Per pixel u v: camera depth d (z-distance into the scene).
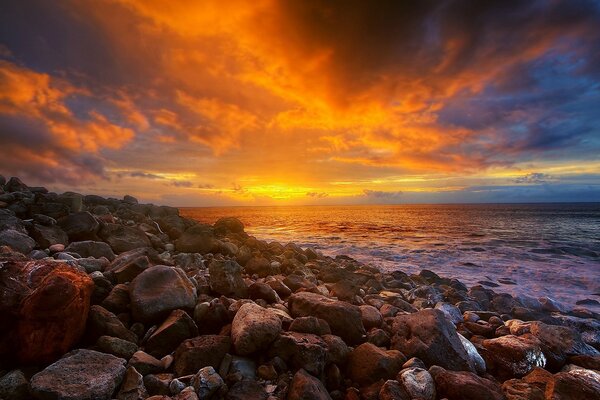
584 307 13.15
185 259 9.92
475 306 10.81
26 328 4.01
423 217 88.00
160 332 4.77
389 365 4.82
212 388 3.92
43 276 4.69
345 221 71.81
